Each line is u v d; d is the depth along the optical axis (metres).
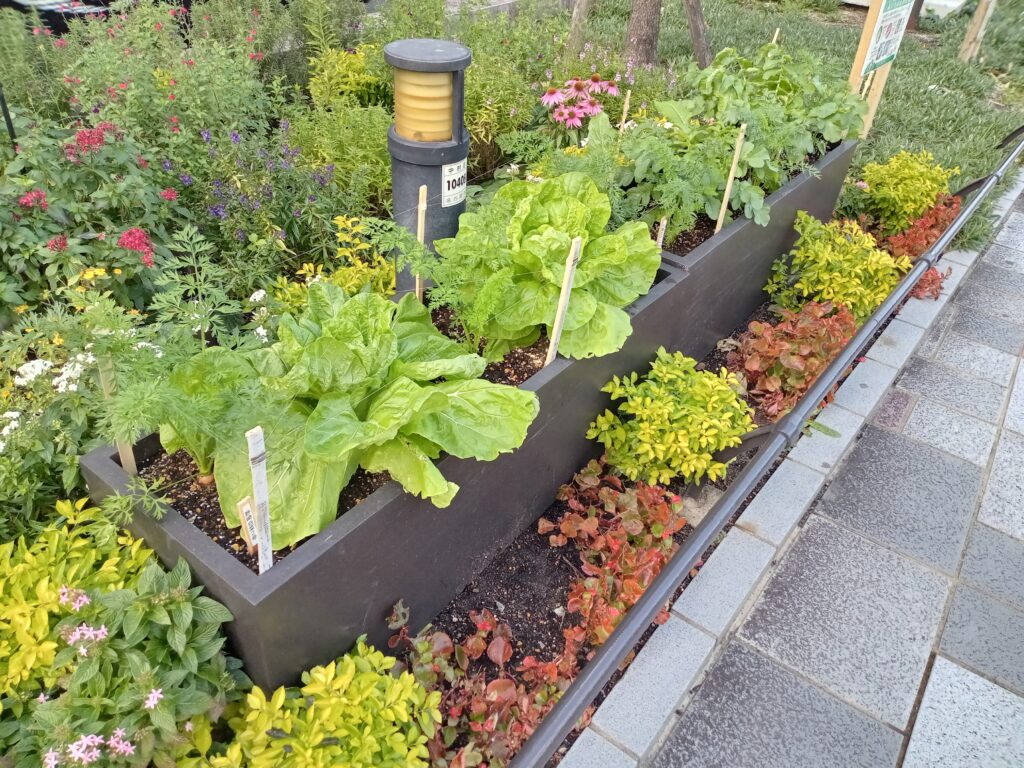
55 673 1.84
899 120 6.92
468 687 2.28
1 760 1.75
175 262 2.62
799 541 3.02
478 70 5.18
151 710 1.69
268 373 2.17
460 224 2.95
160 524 1.95
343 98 4.84
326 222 3.70
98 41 4.40
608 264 3.00
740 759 2.26
